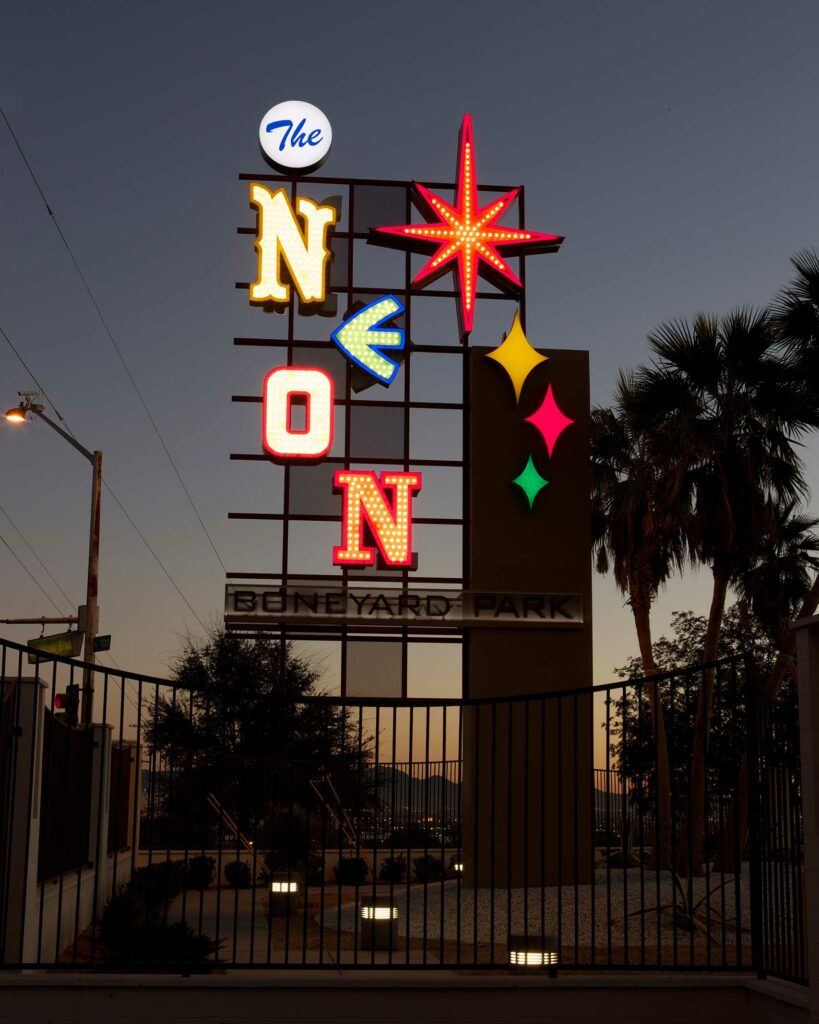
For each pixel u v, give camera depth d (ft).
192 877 73.61
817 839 29.43
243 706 94.43
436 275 79.25
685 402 72.33
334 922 55.88
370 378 78.33
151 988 31.58
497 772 71.00
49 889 45.44
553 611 74.18
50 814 44.96
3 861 36.50
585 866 68.80
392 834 37.96
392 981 32.32
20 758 40.01
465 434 77.66
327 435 76.48
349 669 74.69
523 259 80.69
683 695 84.07
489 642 73.67
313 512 76.43
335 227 80.59
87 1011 31.37
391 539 75.36
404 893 66.44
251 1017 31.76
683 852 71.51
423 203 80.89
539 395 77.25
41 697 41.83
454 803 72.79
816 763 29.66
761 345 71.92
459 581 75.87
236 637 74.59
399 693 74.38
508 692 72.95
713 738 80.02
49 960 44.09
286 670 101.60
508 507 75.72
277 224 79.15
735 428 71.61
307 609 74.33
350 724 94.63
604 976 34.22
